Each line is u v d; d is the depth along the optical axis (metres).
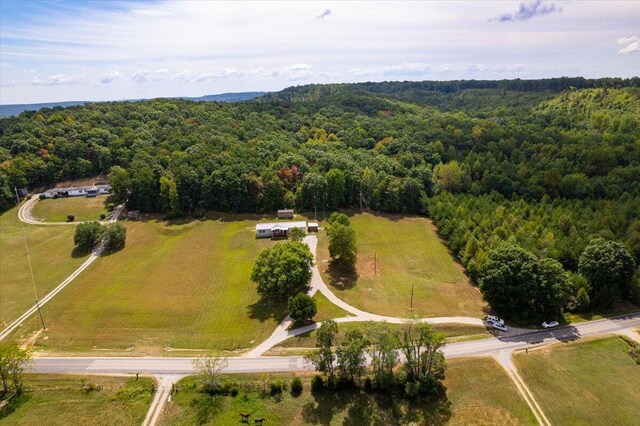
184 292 95.56
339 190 140.88
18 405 63.41
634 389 66.19
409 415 61.81
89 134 166.38
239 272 103.62
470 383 67.25
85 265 108.44
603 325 82.94
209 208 142.12
